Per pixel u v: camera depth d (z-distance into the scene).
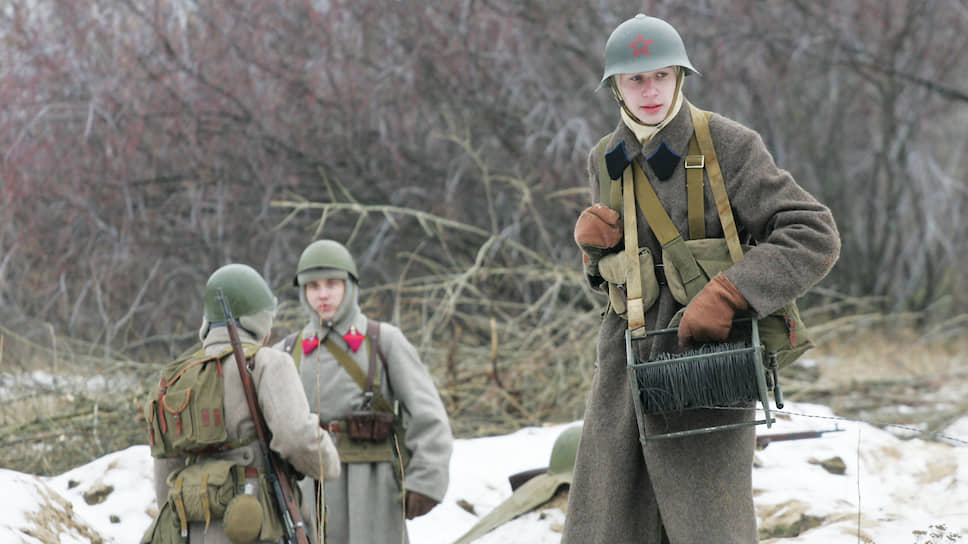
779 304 5.61
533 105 25.83
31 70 23.95
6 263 21.88
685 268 5.87
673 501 5.84
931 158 30.27
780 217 5.73
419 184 25.48
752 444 5.97
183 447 6.50
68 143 23.89
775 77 28.41
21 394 16.81
